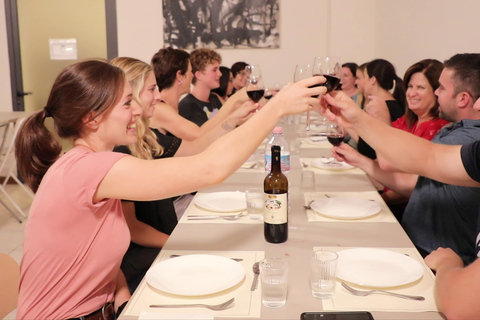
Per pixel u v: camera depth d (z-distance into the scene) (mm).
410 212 2086
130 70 2135
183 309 1250
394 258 1478
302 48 5938
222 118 3230
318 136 3736
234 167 1371
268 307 1251
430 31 4203
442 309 1155
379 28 5699
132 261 2053
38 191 1450
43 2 5859
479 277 1095
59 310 1475
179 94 3400
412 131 3014
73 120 1493
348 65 4941
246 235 1725
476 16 3279
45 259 1446
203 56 4266
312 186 2047
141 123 2172
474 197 1854
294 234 1731
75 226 1424
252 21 5879
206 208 1992
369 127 1711
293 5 5863
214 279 1380
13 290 1638
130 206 2037
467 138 1907
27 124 1517
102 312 1538
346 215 1883
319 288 1289
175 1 5859
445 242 1972
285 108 1400
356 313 1196
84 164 1378
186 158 1368
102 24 5926
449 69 2160
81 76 1473
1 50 5871
